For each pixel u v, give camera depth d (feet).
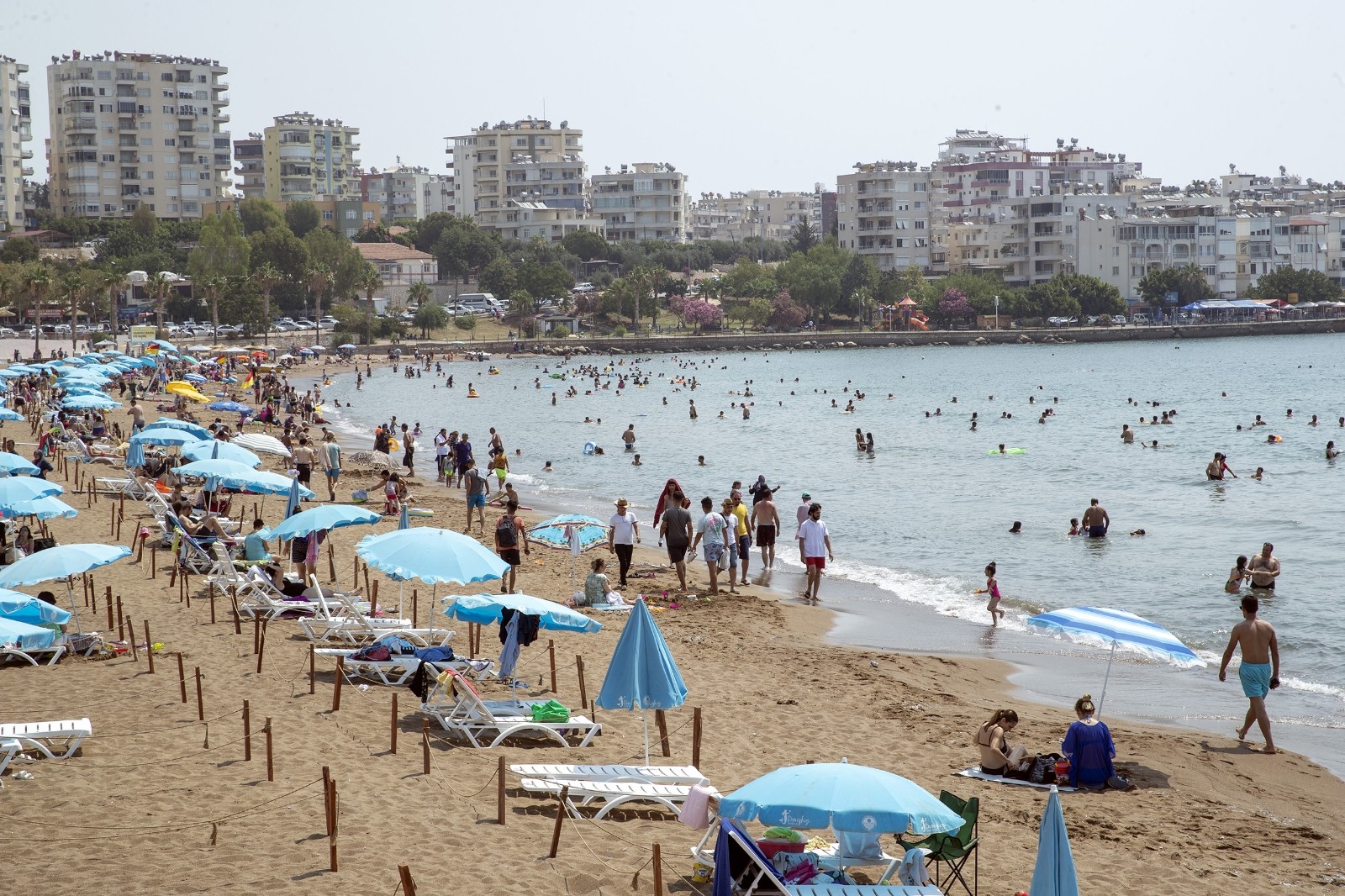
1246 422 226.38
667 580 85.81
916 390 324.80
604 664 58.95
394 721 43.57
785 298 595.06
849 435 213.46
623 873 33.91
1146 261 610.65
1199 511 125.90
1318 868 37.68
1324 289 600.39
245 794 38.99
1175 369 389.80
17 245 515.91
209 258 512.22
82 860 33.42
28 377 233.96
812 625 75.36
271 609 66.13
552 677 53.26
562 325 573.33
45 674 53.67
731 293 629.51
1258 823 41.96
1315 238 630.33
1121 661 67.97
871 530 115.85
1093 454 180.55
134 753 43.01
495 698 51.55
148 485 105.70
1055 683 63.36
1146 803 43.60
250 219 643.45
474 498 102.22
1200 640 73.20
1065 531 113.91
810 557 82.58
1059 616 50.01
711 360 489.26
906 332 583.99
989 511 127.44
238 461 88.58
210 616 65.36
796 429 225.56
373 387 354.74
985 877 35.40
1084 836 39.75
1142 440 199.31
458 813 37.86
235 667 55.06
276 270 526.57
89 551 56.29
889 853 36.17
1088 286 581.12
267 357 429.38
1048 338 568.41
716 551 81.05
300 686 52.21
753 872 31.53
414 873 33.12
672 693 41.45
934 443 198.70
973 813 33.76
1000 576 93.20
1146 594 86.07
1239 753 50.72
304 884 32.09
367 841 35.27
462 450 136.77
